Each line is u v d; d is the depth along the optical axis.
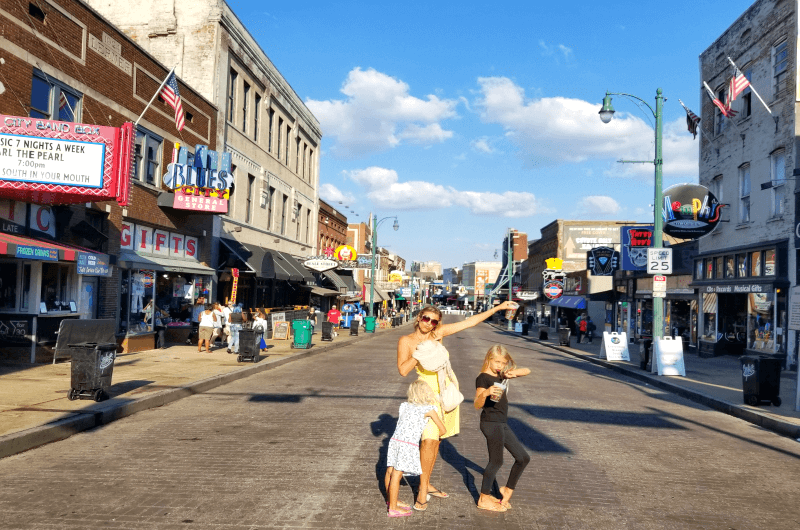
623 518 5.44
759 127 22.73
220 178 20.64
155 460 6.95
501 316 75.75
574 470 7.04
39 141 12.51
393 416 9.88
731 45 25.41
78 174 12.68
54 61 14.96
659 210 18.83
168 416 9.70
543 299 66.88
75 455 7.15
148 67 19.64
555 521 5.30
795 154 20.22
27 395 10.12
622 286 38.00
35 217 14.37
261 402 11.18
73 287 15.86
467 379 16.22
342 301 53.53
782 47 21.41
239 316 23.42
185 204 20.19
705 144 27.70
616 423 10.21
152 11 25.59
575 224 64.19
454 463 7.15
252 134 29.59
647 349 18.83
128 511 5.24
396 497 5.25
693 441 8.99
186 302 22.86
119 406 9.48
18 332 14.34
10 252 11.77
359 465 6.85
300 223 39.06
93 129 12.77
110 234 17.28
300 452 7.40
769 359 11.73
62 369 13.49
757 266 22.31
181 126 19.03
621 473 6.98
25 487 5.89
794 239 19.92
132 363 15.64
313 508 5.41
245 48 28.42
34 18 14.28
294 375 15.62
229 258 25.19
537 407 11.51
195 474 6.39
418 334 5.86
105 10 26.11
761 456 8.19
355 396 12.05
